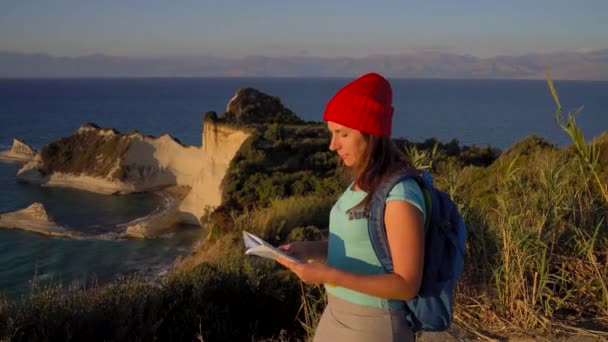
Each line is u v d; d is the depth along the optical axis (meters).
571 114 4.29
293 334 6.01
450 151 36.44
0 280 31.47
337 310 2.20
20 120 185.25
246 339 5.98
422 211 2.01
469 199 5.40
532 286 4.46
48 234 44.78
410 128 137.25
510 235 4.47
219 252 11.95
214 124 52.09
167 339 5.79
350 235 2.10
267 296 6.50
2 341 4.92
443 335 4.11
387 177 2.04
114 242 43.19
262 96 61.31
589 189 5.55
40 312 5.51
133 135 69.56
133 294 6.21
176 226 49.00
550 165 5.60
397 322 2.12
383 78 2.10
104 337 5.48
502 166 8.29
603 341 3.90
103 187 67.38
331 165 43.34
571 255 4.86
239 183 38.09
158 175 67.69
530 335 4.05
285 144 46.50
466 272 4.74
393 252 1.99
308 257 2.51
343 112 2.05
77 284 6.61
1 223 46.34
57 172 71.88
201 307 6.12
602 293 4.44
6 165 87.81
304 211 13.84
